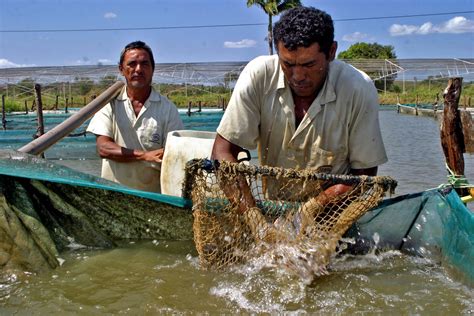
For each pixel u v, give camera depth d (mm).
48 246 3459
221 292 3025
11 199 3441
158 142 4508
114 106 4531
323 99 3238
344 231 3273
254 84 3275
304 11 2867
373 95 3303
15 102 31938
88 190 3740
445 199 3348
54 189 3691
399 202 3604
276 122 3355
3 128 18625
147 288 3090
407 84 51188
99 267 3414
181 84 38969
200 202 3203
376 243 3719
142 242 3895
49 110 31219
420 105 36781
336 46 3018
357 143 3352
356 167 3453
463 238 3080
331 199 3180
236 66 37000
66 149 11914
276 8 24531
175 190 4027
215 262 3332
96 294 3016
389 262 3518
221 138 3395
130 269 3385
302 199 3369
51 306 2865
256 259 3262
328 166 3447
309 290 3051
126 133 4480
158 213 3826
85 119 4477
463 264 3090
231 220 3275
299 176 2992
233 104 3311
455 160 4496
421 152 11148
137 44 4426
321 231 3232
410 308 2830
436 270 3375
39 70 37188
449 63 38562
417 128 18172
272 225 3260
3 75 37344
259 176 3061
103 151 4395
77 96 38625
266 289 3043
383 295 2996
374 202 3082
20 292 3037
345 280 3201
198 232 3256
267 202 3383
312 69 2924
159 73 37312
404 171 8656
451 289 3076
